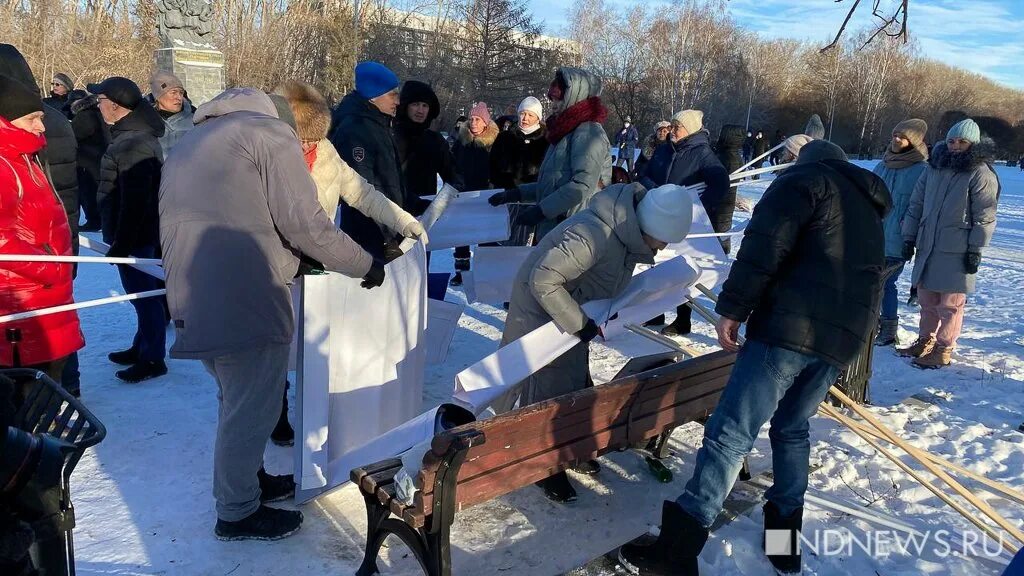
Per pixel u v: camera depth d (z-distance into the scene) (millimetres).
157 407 4113
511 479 2650
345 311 3174
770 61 58469
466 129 8328
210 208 2562
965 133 5078
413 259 3451
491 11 44062
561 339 3082
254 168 2598
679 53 51156
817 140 2803
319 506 3203
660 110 50625
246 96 2719
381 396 3367
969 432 4219
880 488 3537
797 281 2564
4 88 3105
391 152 4219
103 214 4398
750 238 2547
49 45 19906
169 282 2627
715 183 5336
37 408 2191
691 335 6152
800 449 2805
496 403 3551
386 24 39250
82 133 8133
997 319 7129
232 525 2865
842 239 2559
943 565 2865
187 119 5715
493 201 4699
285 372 2861
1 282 3236
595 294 3188
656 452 3668
